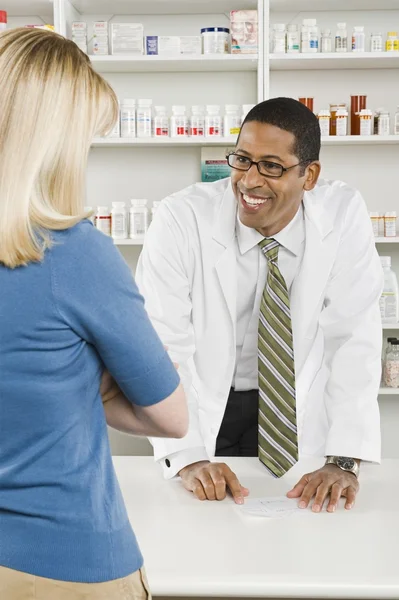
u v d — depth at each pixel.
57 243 0.87
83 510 0.88
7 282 0.86
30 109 0.86
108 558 0.88
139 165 3.66
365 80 3.58
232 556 1.23
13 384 0.86
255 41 3.33
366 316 1.80
